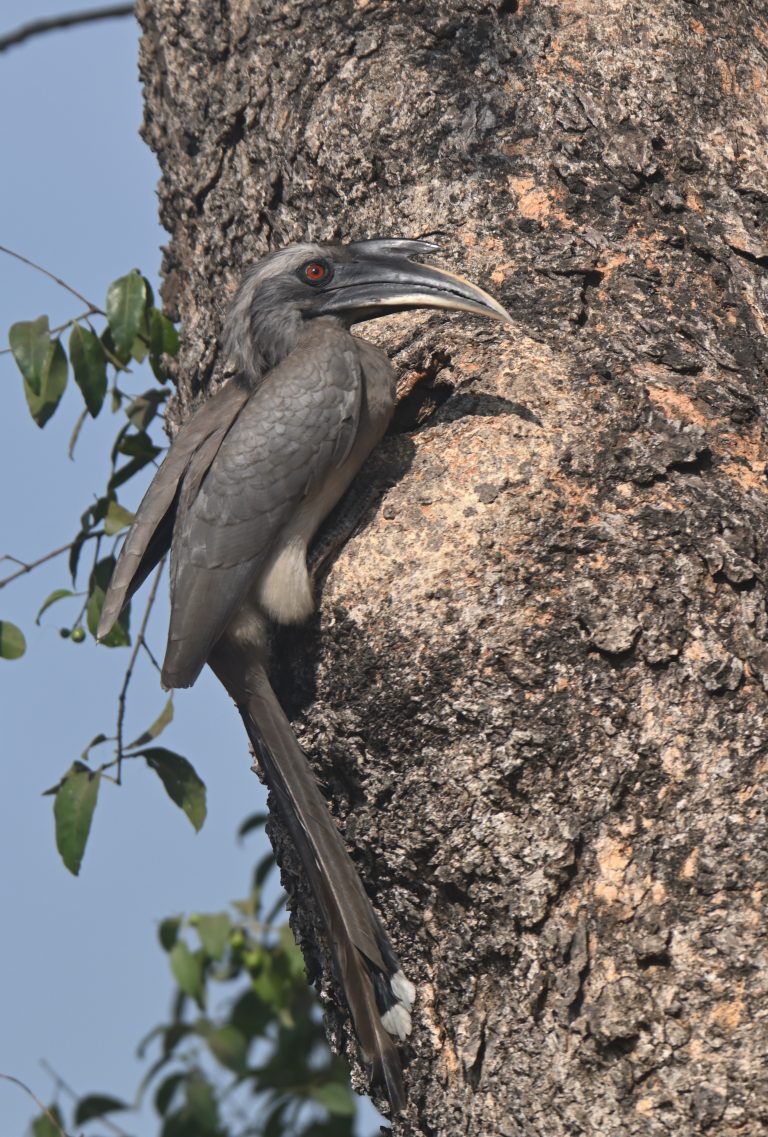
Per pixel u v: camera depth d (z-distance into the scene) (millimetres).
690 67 9344
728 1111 6664
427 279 8789
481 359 8430
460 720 7527
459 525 7824
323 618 8031
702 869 7012
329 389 8508
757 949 6844
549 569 7648
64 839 9969
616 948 7020
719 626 7441
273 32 9906
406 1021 7602
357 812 7902
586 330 8500
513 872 7301
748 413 8195
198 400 10312
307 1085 12406
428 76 9422
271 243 9914
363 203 9445
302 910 8516
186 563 8586
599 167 9047
